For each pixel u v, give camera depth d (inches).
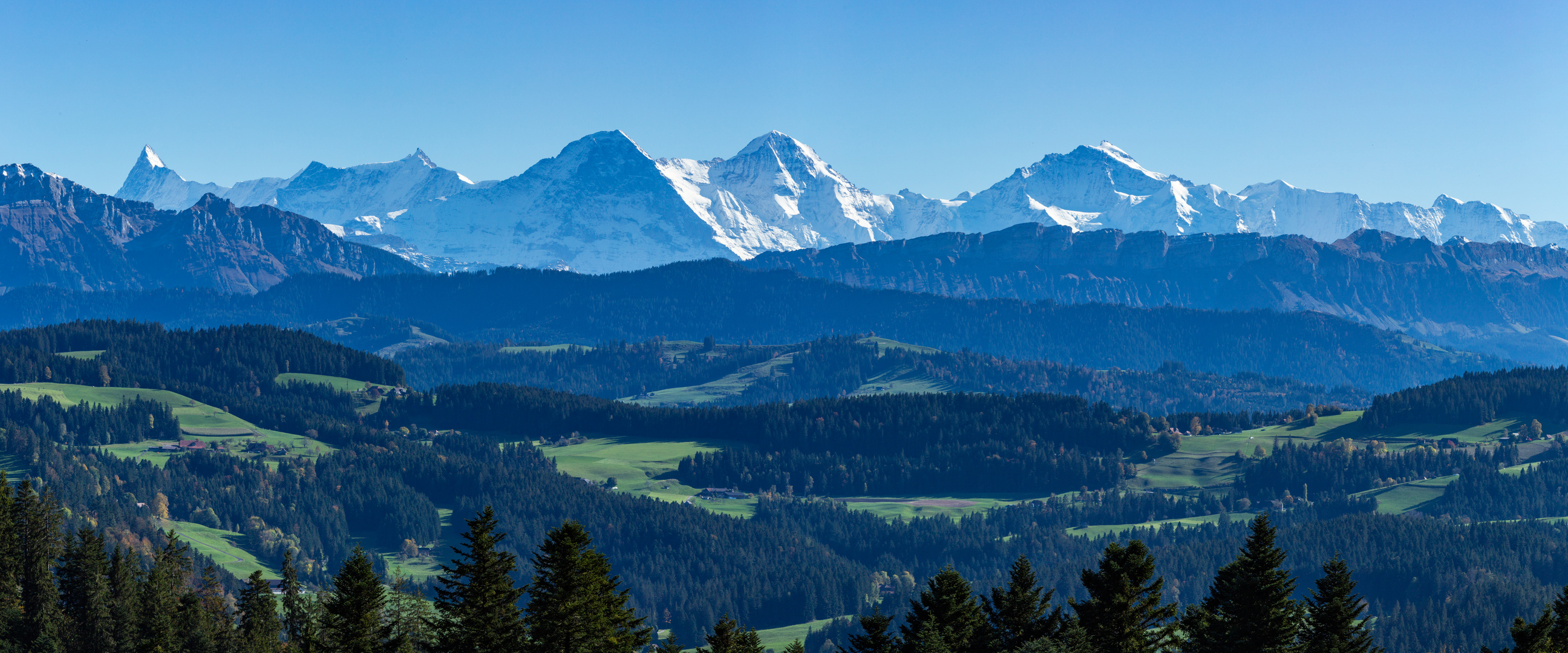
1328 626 4815.5
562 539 4579.2
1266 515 4845.0
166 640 6309.1
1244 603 4722.0
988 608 5024.6
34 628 6427.2
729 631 5137.8
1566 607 4936.0
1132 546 4886.8
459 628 4655.5
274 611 6732.3
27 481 6909.5
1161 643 4906.5
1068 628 4805.6
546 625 4515.3
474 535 4687.5
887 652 4995.1
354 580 5177.2
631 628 4781.0
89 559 6811.0
